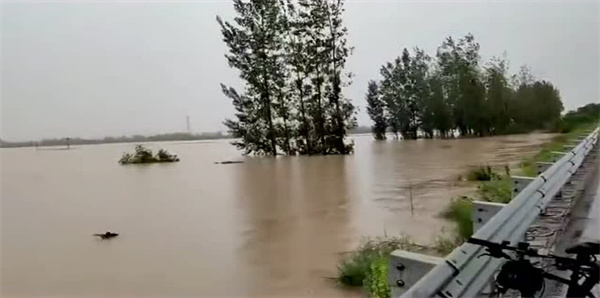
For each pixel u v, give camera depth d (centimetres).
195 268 709
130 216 1246
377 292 461
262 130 3975
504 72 5503
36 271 729
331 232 892
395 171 2003
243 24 3897
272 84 3909
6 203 1588
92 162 4381
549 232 427
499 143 3638
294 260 712
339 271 604
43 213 1359
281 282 609
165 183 2094
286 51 3888
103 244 919
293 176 2112
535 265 271
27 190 2000
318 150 3859
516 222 363
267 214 1148
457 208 878
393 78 6009
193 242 889
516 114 5406
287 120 3922
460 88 5484
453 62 5575
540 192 477
